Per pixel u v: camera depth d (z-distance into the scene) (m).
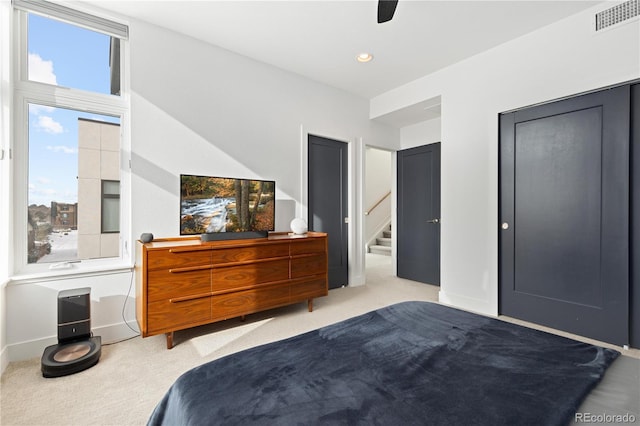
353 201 4.16
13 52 2.10
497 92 2.92
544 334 1.23
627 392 0.83
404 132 4.75
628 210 2.23
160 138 2.61
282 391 0.84
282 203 3.41
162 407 0.92
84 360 1.92
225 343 2.33
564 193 2.54
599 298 2.37
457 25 2.59
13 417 1.48
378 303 3.35
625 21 2.18
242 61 3.11
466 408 0.76
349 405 0.78
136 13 2.43
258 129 3.22
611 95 2.30
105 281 2.36
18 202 2.12
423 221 4.38
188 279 2.29
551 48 2.56
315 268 3.04
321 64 3.32
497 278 2.95
